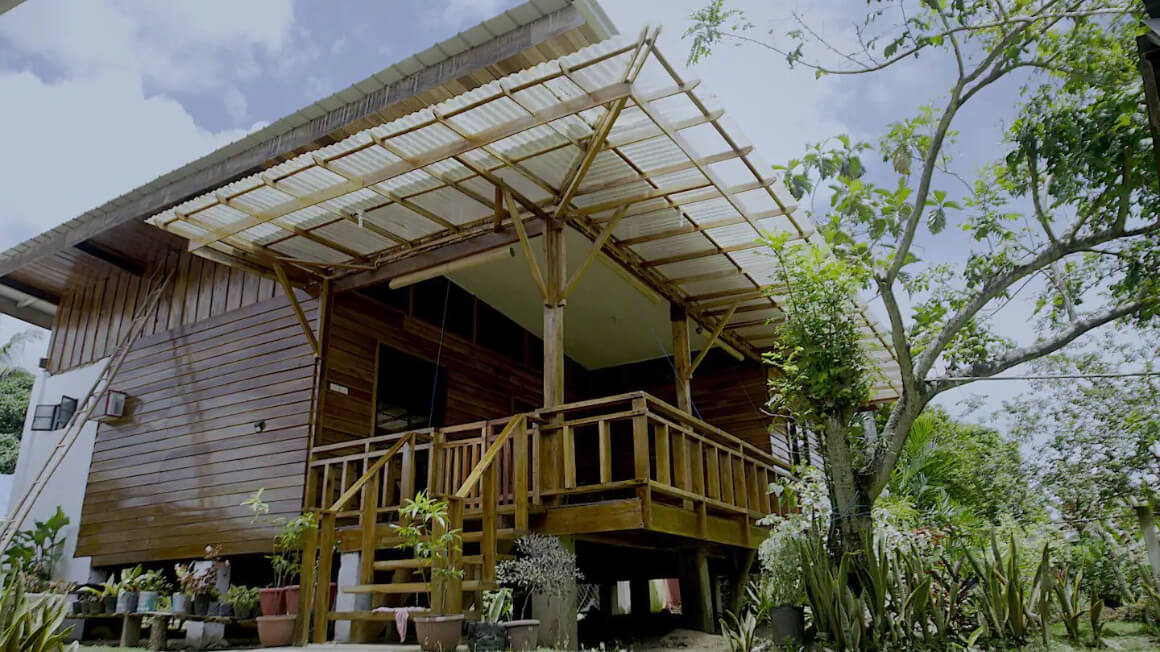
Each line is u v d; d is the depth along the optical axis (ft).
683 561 27.14
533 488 21.15
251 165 27.09
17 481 37.24
